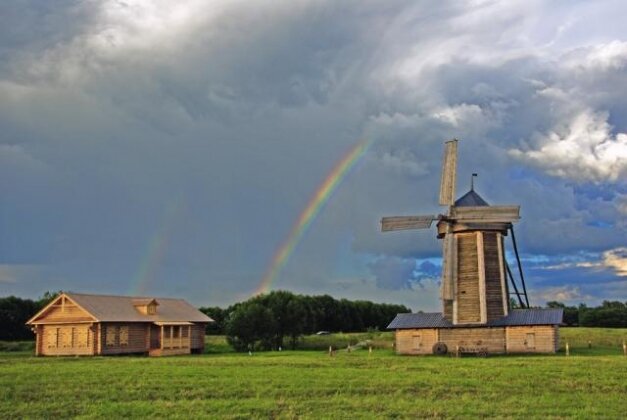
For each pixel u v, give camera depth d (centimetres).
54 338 8062
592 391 3603
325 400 3362
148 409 3180
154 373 4488
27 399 3491
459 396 3469
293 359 5812
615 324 15812
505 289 7125
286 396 3503
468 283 7156
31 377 4284
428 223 7581
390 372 4453
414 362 5356
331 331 15088
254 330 9069
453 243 7281
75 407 3262
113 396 3550
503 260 7219
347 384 3859
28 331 11250
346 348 8906
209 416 3003
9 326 11075
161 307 9025
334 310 15150
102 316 7888
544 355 6375
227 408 3184
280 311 9381
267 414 3048
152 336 8562
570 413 3005
